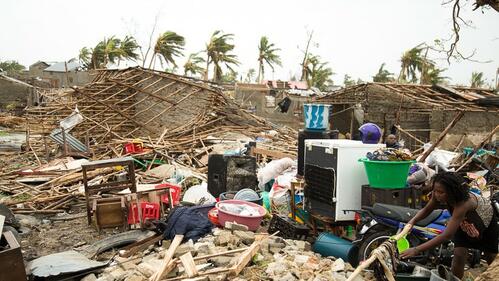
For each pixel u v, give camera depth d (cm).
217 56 5356
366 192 566
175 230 649
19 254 464
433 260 533
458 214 412
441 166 878
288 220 667
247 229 634
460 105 1377
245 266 509
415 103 1952
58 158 1488
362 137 634
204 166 1338
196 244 590
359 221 583
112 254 635
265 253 552
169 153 1489
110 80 2166
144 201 771
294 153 1326
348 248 556
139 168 1349
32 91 3397
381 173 547
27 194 1034
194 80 2164
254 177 925
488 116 2116
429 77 4328
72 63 5462
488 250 448
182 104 2078
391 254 409
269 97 3419
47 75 5122
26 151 1819
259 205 712
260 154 1258
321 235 597
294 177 830
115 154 1548
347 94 2294
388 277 399
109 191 900
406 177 559
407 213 518
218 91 2039
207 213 703
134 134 2094
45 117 1977
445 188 413
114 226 753
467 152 1341
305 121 741
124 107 2170
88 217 768
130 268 541
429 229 525
